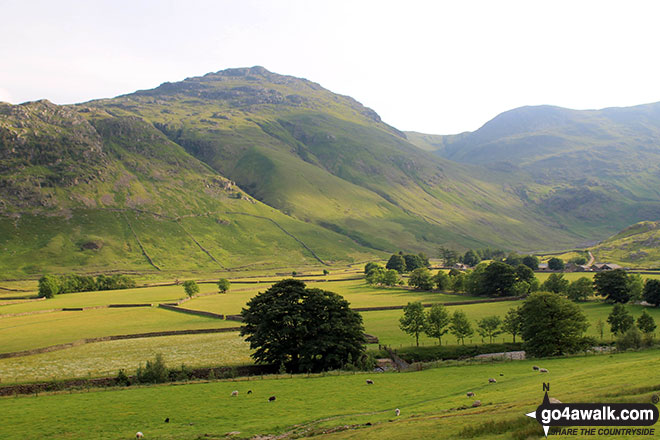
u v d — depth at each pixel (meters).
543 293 80.06
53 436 39.66
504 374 58.00
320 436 34.72
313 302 81.25
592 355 68.56
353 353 76.81
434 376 60.38
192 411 46.00
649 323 87.38
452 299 156.88
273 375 64.56
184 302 165.50
